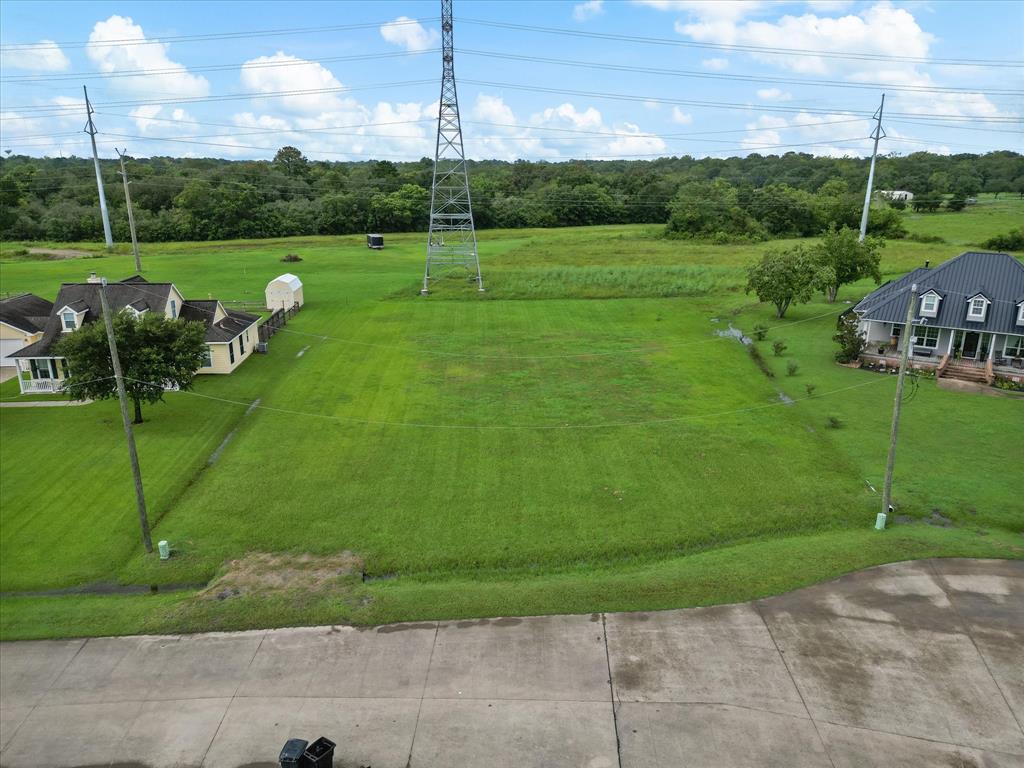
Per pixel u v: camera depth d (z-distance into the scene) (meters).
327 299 71.25
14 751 17.23
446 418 38.75
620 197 153.00
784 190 130.75
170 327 38.25
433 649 20.44
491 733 17.38
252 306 66.38
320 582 23.92
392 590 23.36
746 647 20.25
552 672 19.41
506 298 71.19
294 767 15.52
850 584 23.14
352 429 37.22
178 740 17.42
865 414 38.59
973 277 47.25
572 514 28.33
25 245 114.69
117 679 19.56
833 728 17.33
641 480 31.14
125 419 24.69
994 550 25.05
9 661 20.39
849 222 120.94
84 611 22.58
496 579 24.20
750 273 60.84
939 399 40.62
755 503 28.97
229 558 25.55
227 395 42.47
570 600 22.50
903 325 47.91
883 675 19.06
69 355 36.22
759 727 17.41
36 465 32.94
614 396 42.28
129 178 148.25
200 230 125.56
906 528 26.86
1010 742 16.86
